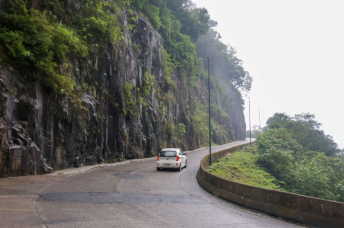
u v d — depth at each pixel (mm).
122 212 7859
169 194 11273
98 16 23969
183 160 22234
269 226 7039
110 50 25438
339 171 37969
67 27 20594
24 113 14867
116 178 15266
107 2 27094
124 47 28797
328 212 6910
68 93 18344
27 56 14930
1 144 12883
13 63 14539
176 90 49844
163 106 41531
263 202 8914
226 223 7176
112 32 24656
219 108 89438
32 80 15469
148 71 36219
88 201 9086
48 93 16812
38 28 16781
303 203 7602
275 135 47938
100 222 6715
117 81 26359
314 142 55500
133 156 29344
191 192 12102
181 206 9102
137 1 37875
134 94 31453
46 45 16172
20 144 14141
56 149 17359
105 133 24234
